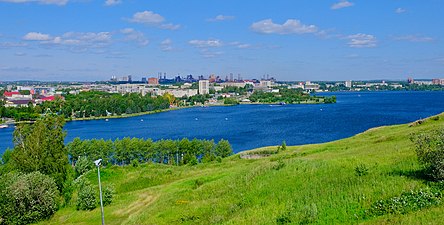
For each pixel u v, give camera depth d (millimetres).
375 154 38969
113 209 44500
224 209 30453
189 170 67375
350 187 25750
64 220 44094
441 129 25141
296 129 167875
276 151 82938
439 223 16844
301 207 24156
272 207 26281
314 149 66250
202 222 29188
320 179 29953
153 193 48438
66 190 53906
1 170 62719
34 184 45719
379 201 21938
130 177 63000
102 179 62844
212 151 108062
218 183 40250
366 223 19125
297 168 35094
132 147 106625
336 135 148125
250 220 24500
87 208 46656
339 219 21188
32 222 45062
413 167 27922
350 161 34531
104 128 192000
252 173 37625
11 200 44250
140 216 36969
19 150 55000
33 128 56500
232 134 159500
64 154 56562
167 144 107750
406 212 19812
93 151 106062
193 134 163500
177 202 37656
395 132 62781
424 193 21312
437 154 23516
